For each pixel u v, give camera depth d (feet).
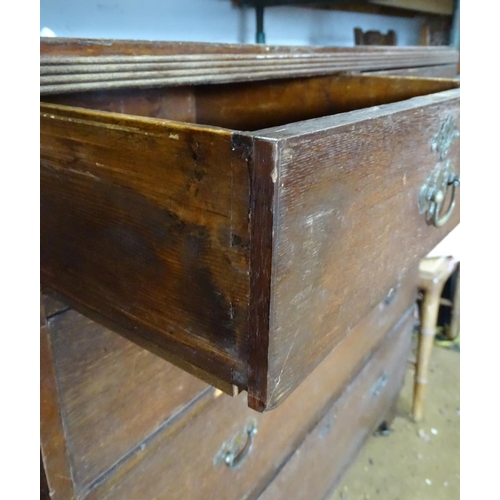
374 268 1.38
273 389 1.01
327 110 2.54
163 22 2.92
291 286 0.98
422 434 4.37
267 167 0.84
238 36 3.46
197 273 1.03
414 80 2.15
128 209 1.11
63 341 1.42
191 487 2.06
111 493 1.69
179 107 2.48
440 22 5.33
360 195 1.19
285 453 2.70
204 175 0.93
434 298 4.10
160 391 1.78
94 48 1.78
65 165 1.22
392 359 3.97
